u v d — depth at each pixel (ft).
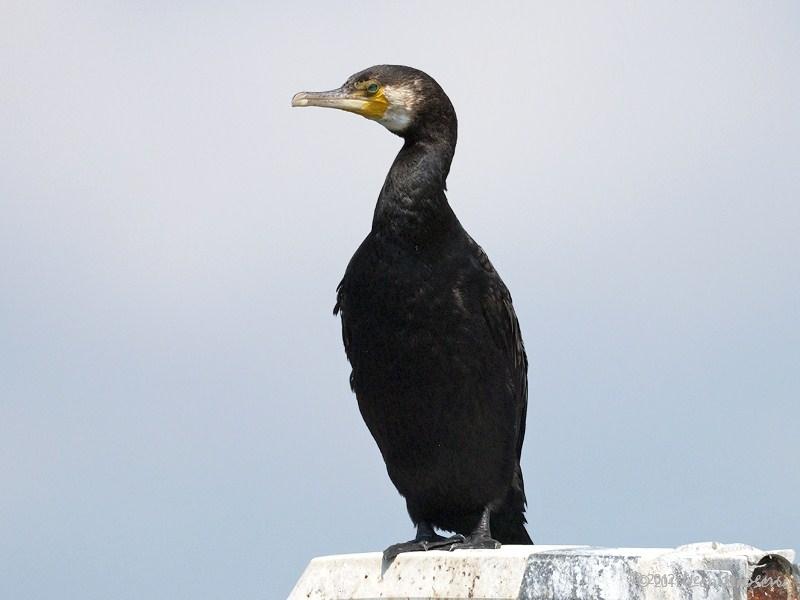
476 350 38.60
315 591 33.19
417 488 39.63
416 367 38.24
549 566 28.14
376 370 38.70
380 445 39.88
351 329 39.37
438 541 35.83
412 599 31.01
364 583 32.24
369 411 39.45
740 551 28.89
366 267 38.63
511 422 39.83
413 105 40.50
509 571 29.55
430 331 38.09
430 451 38.86
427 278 38.09
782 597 28.60
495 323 39.37
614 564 27.50
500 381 39.32
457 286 38.32
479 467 39.06
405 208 38.42
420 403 38.50
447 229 38.86
